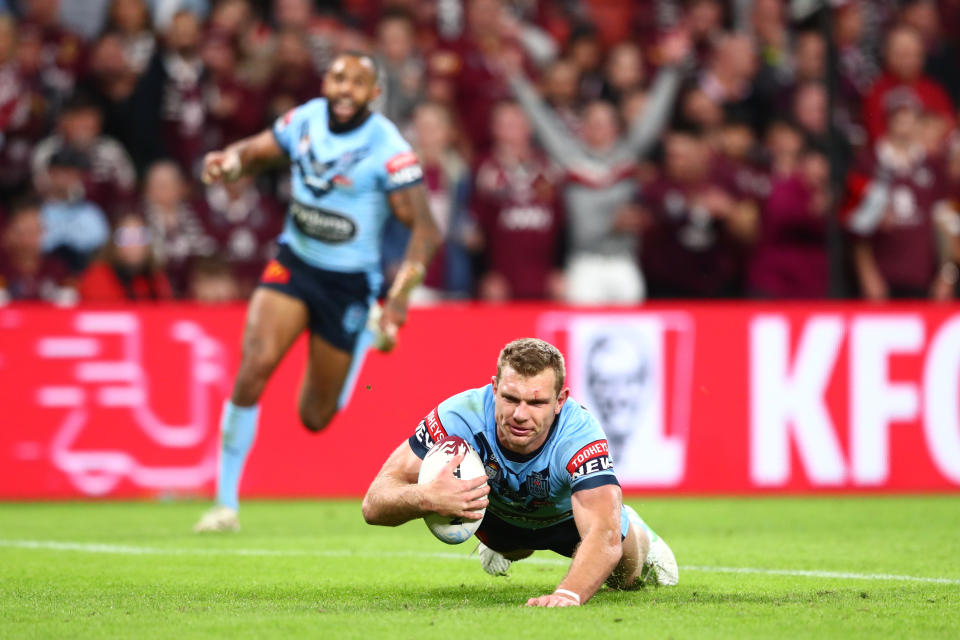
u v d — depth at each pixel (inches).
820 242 1770.4
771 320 1481.3
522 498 622.5
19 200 1836.9
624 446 1456.7
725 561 878.4
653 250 1813.5
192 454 1438.2
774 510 1301.7
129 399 1434.5
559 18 2148.1
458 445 602.2
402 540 1032.8
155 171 1716.3
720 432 1470.2
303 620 565.9
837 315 1485.0
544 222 1776.6
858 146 1962.4
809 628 546.0
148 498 1428.4
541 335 1457.9
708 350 1473.9
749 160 1911.9
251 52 1929.1
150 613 601.6
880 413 1481.3
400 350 1457.9
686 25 2177.7
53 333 1432.1
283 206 1843.0
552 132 1851.6
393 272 1734.7
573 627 532.1
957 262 1770.4
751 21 2142.0
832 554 925.2
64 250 1742.1
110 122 1891.0
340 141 1040.8
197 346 1444.4
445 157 1780.3
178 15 1866.4
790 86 2036.2
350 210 1050.7
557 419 610.2
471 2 1963.6
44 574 793.6
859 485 1478.8
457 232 1774.1
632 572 668.7
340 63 1034.1
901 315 1487.5
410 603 640.4
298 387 1459.2
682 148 1798.7
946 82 2224.4
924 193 1754.4
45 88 1925.4
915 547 974.4
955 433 1488.7
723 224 1814.7
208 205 1750.7
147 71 1867.6
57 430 1427.2
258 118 1872.5
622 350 1461.6
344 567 840.3
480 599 661.3
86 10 2192.4
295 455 1451.8
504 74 1923.0
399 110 1863.9
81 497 1423.5
